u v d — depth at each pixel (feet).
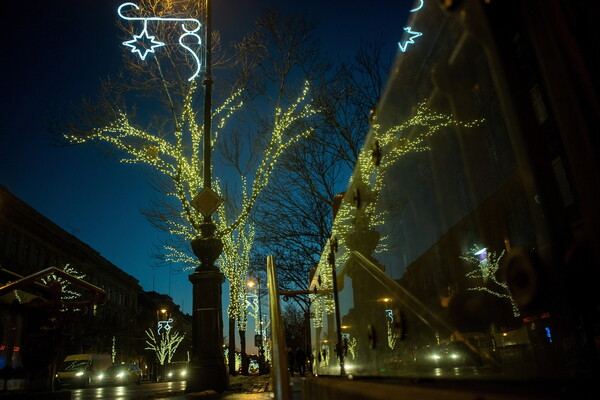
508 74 3.24
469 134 3.88
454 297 4.45
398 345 6.16
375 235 7.30
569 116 2.74
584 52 2.60
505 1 3.23
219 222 59.16
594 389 2.92
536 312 3.34
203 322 32.76
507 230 3.43
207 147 36.35
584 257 2.64
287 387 8.53
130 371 121.19
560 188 2.84
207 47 38.34
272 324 10.19
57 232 159.94
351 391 6.28
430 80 4.60
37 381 22.47
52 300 23.21
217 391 31.78
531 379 3.22
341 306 10.85
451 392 3.49
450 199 4.46
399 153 5.87
